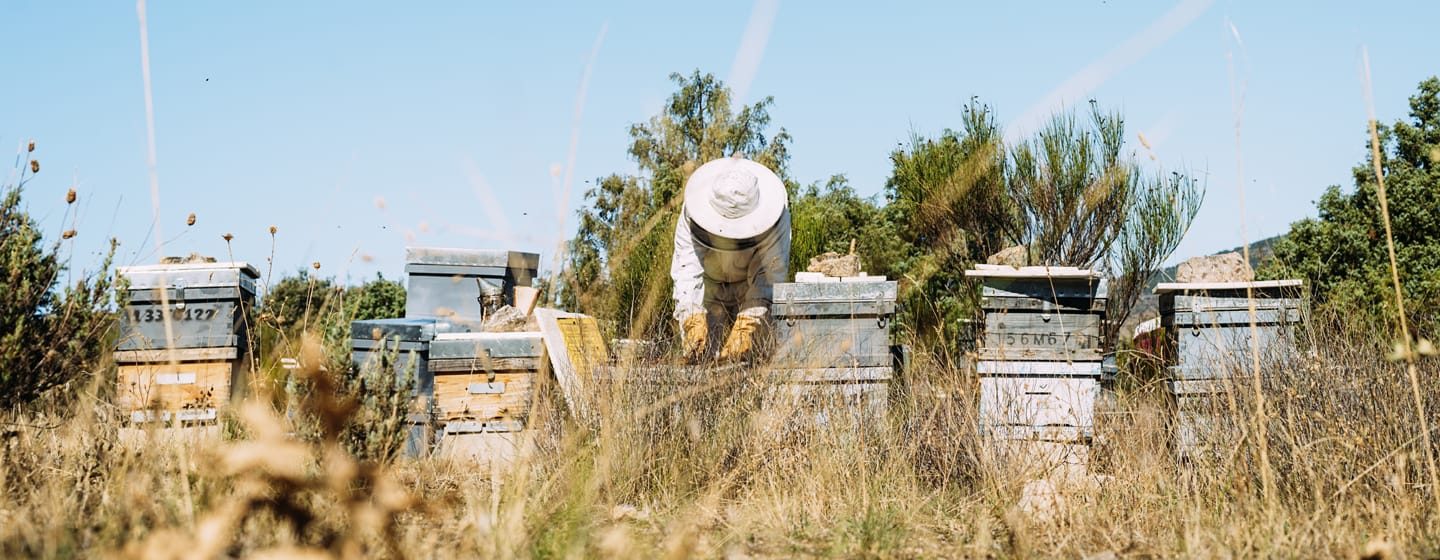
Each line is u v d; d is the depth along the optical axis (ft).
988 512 18.98
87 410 17.62
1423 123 79.41
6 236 19.03
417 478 19.56
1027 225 59.06
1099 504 18.78
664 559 13.74
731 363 24.02
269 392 16.07
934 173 60.13
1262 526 15.57
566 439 20.43
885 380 26.16
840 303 26.63
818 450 21.40
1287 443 18.61
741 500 19.94
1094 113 57.88
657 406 21.03
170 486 13.09
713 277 37.88
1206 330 23.65
